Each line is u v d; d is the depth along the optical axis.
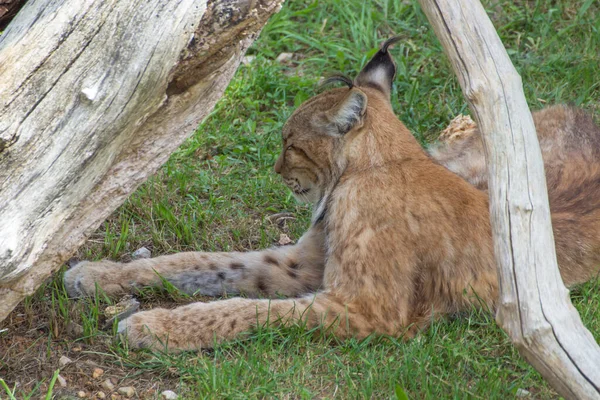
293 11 15.88
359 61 14.62
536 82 14.16
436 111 13.57
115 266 9.74
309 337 8.57
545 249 6.68
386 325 8.81
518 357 8.35
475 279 9.06
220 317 8.67
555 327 6.48
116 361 8.27
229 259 10.05
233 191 11.92
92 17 6.53
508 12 15.77
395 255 8.94
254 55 15.03
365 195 9.16
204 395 7.70
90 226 7.43
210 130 13.23
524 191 6.77
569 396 6.48
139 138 7.40
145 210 11.12
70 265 10.12
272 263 10.06
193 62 7.04
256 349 8.30
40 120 6.48
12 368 8.08
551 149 11.53
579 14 15.12
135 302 9.19
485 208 9.27
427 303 9.07
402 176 9.23
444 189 9.22
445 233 9.02
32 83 6.47
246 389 7.78
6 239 6.42
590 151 11.38
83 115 6.58
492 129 6.92
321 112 9.73
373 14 15.59
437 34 7.20
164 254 10.55
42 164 6.53
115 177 7.42
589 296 9.40
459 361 8.27
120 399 7.79
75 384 7.96
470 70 6.99
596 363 6.41
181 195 11.74
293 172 10.09
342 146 9.55
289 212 11.66
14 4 8.45
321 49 14.99
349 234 9.08
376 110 9.63
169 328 8.55
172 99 7.31
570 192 10.42
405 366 8.02
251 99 13.98
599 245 9.81
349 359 8.35
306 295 9.54
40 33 6.51
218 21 6.82
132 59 6.59
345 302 8.86
